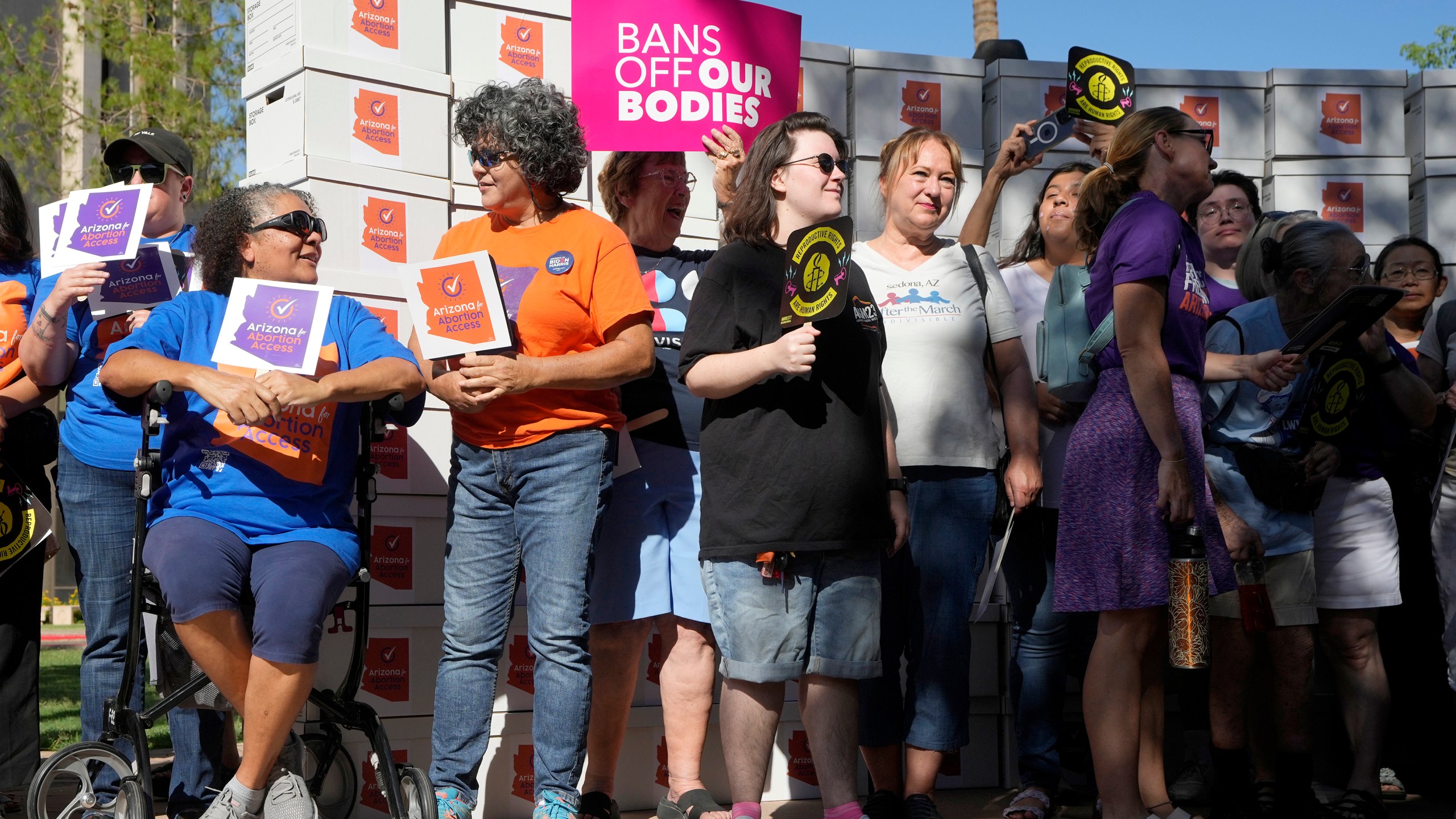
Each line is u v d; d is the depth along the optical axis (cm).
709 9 363
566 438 292
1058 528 310
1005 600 402
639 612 318
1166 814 285
